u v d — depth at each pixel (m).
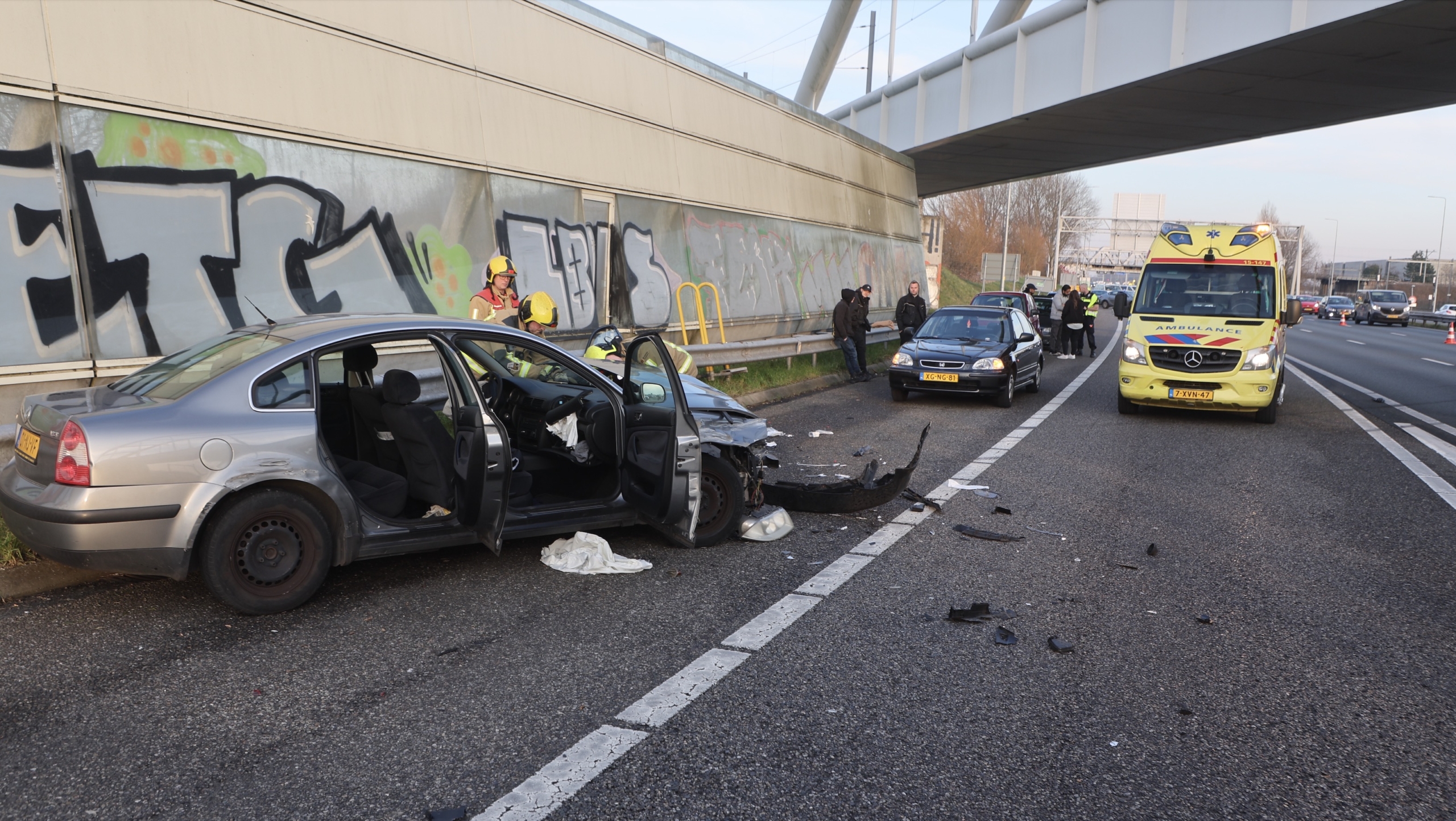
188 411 4.33
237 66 8.16
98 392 4.75
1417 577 5.64
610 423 5.73
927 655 4.31
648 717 3.61
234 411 4.42
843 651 4.32
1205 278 13.05
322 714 3.58
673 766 3.25
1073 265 88.75
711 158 16.31
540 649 4.27
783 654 4.28
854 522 6.74
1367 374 20.73
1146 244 77.50
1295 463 9.49
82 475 4.09
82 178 6.95
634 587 5.18
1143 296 13.23
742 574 5.46
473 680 3.92
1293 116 21.67
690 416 5.48
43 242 6.70
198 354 4.97
